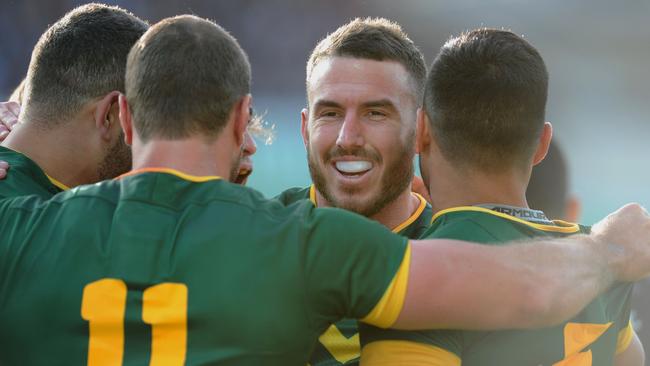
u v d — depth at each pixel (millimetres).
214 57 6801
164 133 6715
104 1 73750
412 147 9547
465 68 7273
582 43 85125
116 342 6191
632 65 83125
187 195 6570
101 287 6234
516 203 7336
